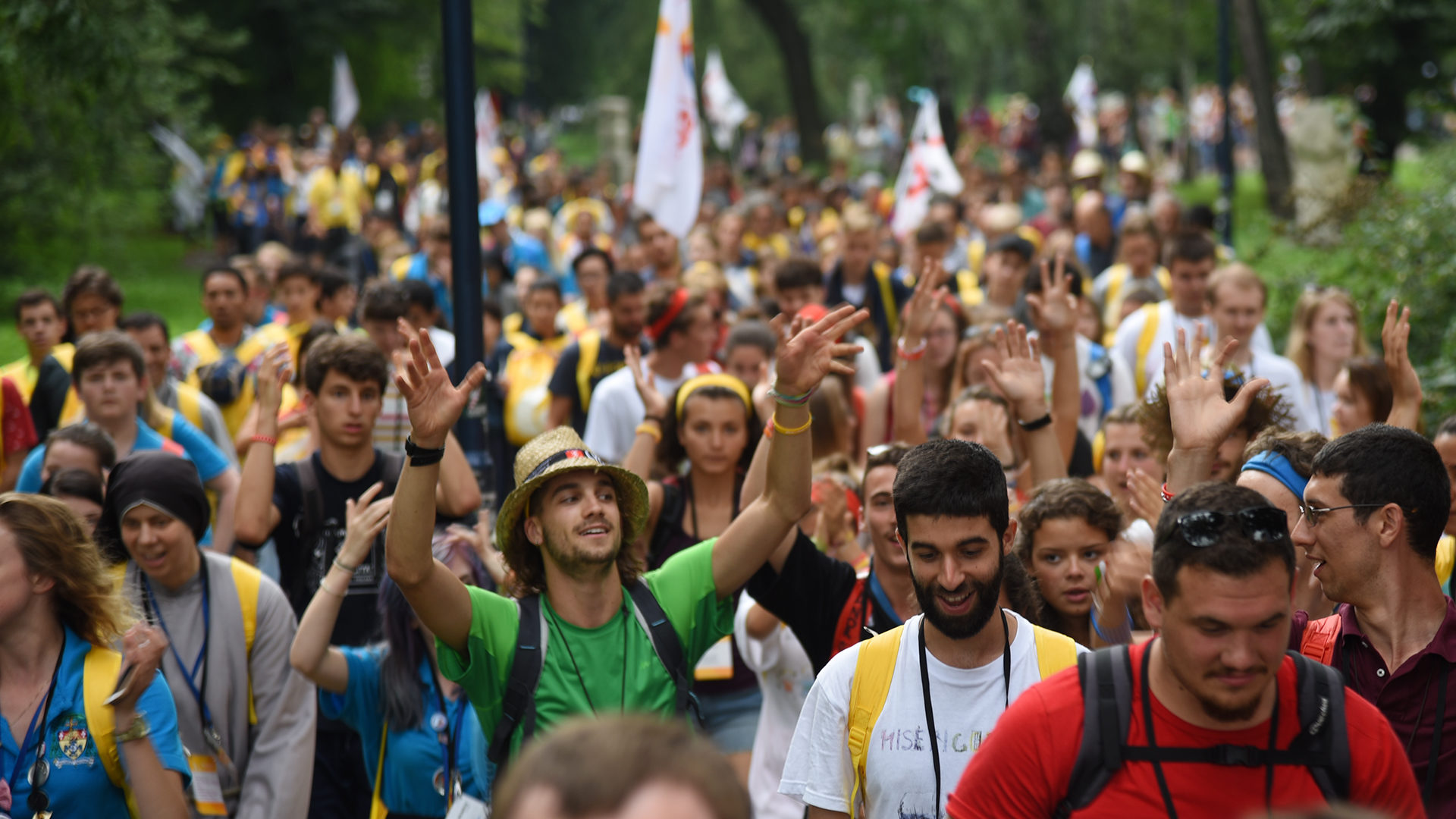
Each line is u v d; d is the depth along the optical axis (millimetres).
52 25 31688
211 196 77562
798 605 12328
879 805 9742
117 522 13312
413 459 10461
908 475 9492
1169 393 11203
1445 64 56781
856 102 151625
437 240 36312
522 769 4426
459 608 10828
